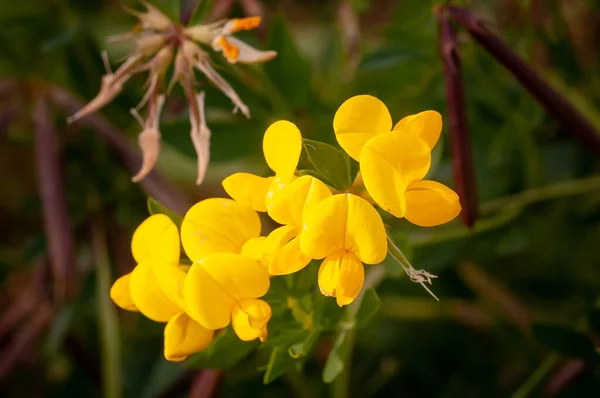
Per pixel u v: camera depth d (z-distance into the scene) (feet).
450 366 1.09
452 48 0.83
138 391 1.09
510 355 1.08
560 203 1.02
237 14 1.06
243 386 1.05
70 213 1.04
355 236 0.72
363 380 1.09
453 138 0.84
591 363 0.87
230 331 0.76
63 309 1.01
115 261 1.09
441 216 0.74
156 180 0.94
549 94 0.86
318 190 0.72
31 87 1.01
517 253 1.09
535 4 1.05
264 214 0.91
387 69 1.06
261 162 1.00
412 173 0.73
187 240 0.74
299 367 0.78
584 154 1.05
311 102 0.97
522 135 0.99
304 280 0.77
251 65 0.92
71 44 1.02
